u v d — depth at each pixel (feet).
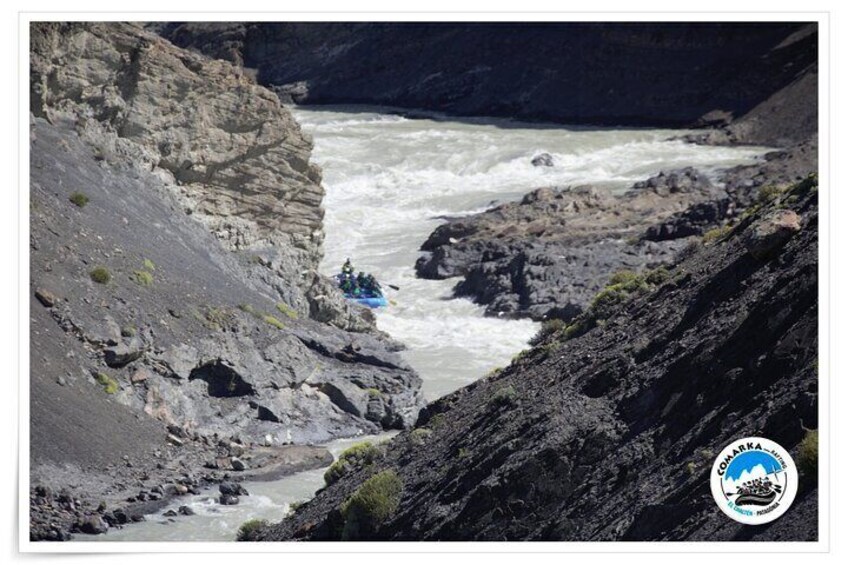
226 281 515.50
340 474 340.80
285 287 556.92
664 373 269.03
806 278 260.42
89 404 397.39
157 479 383.04
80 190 470.39
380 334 635.66
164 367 436.76
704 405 254.47
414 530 272.31
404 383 505.66
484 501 262.47
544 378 311.88
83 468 369.91
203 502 372.17
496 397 309.63
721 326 270.05
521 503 259.39
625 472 253.65
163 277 471.62
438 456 301.43
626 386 275.18
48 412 378.12
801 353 245.24
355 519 284.82
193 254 509.76
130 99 517.96
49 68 479.82
